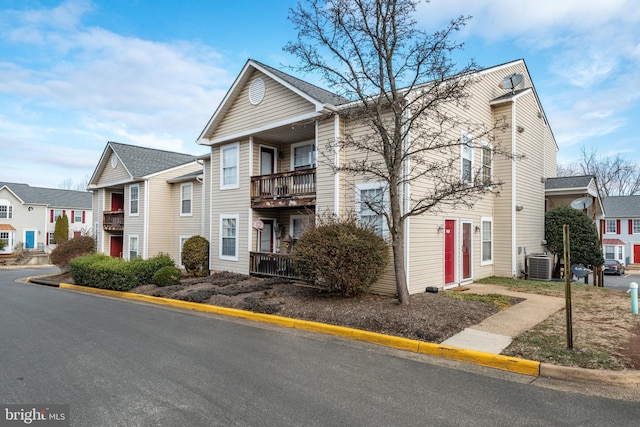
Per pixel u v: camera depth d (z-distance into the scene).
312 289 9.54
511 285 10.93
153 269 12.38
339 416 3.43
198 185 17.72
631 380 4.20
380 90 7.43
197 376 4.48
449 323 6.38
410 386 4.18
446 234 10.43
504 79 12.73
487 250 12.68
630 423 3.32
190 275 14.14
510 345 5.36
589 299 8.86
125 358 5.18
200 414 3.47
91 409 3.59
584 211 16.22
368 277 8.12
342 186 10.26
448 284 10.41
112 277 12.03
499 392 4.02
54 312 8.75
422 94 7.34
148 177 18.47
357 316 6.87
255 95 12.70
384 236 9.25
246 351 5.53
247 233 12.83
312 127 11.71
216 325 7.32
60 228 36.22
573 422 3.34
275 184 12.08
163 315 8.36
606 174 36.47
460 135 10.89
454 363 5.03
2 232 35.28
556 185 16.20
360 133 10.03
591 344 5.31
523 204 13.46
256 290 9.95
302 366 4.86
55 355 5.34
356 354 5.40
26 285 15.25
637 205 33.88
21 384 4.24
